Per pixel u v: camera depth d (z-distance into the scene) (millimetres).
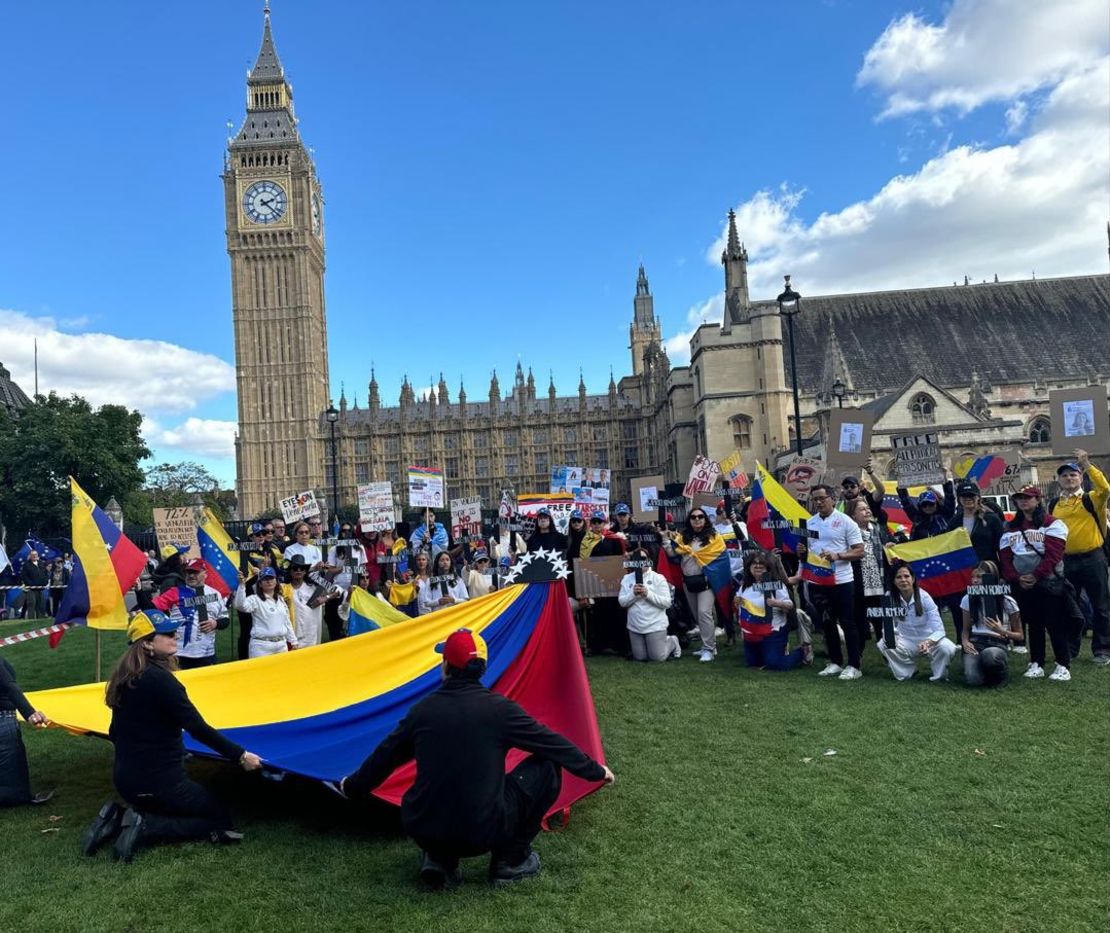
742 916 5730
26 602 29641
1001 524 13969
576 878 6363
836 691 11789
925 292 79500
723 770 8664
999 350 74250
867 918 5664
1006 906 5742
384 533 18719
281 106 130875
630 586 14742
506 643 8984
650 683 12906
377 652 9336
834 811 7461
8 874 6746
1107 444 13797
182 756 7336
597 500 20766
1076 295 77312
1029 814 7199
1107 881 6027
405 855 6918
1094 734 9234
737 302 79312
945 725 9859
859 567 13477
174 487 136250
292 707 8875
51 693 9469
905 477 17891
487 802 5965
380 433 128875
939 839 6816
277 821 7812
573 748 6203
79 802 8570
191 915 5980
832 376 66500
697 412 77250
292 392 127000
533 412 129875
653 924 5648
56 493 61500
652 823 7367
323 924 5785
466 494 127812
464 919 5785
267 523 17641
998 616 12117
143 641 7316
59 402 65250
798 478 19531
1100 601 12719
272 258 128250
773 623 13602
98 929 5828
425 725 6086
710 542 14961
